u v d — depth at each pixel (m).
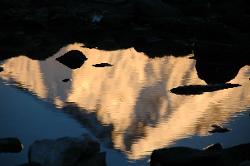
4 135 42.41
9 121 46.22
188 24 95.69
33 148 34.50
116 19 101.62
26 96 55.59
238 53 79.44
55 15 105.31
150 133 43.34
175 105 52.56
